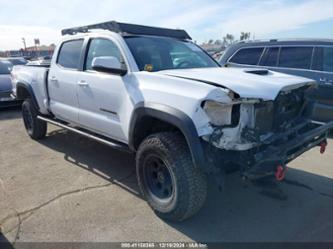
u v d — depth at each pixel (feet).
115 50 11.62
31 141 18.47
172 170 8.86
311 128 10.51
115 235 9.02
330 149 16.30
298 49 19.29
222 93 8.04
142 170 10.16
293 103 10.00
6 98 27.96
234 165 8.72
